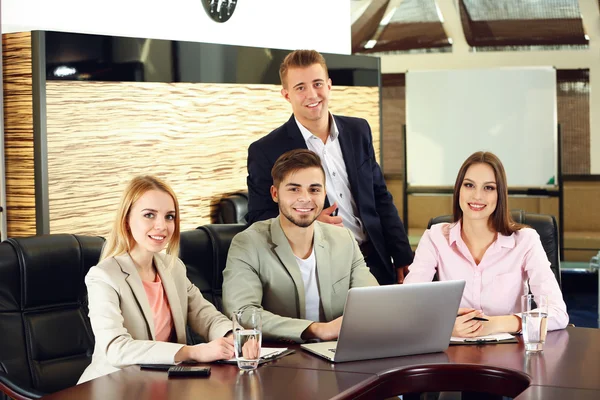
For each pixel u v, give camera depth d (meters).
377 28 10.66
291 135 3.69
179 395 2.09
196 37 5.84
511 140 10.02
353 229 3.79
